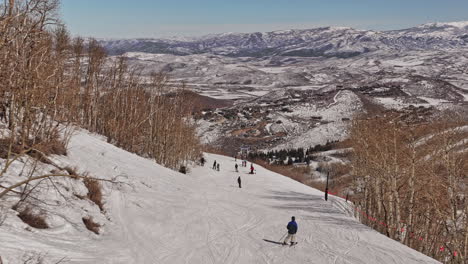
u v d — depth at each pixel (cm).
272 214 2550
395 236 2425
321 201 3256
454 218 2042
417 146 2283
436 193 2152
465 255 2000
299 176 7025
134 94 4469
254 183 4375
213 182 4075
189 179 3784
